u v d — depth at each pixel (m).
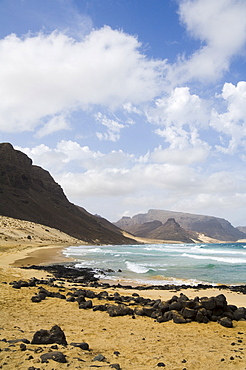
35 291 15.25
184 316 10.67
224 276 25.36
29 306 11.80
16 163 173.38
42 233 108.12
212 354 6.93
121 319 10.66
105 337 8.21
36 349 6.21
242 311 11.35
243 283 21.75
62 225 149.38
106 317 10.86
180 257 47.38
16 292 14.51
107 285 20.06
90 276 25.16
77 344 6.89
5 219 101.62
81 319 10.32
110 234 196.62
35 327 8.60
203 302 11.12
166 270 29.50
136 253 59.97
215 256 49.81
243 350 7.38
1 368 5.13
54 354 5.76
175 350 7.21
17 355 5.82
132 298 14.49
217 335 8.88
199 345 7.75
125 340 8.00
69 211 183.75
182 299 11.49
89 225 184.00
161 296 15.73
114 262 38.94
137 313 11.42
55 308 11.83
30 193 161.75
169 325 9.98
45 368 5.20
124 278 24.22
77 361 5.70
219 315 11.09
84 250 73.31
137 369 5.69
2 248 52.78
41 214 145.25
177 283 21.64
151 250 75.94
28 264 33.97
